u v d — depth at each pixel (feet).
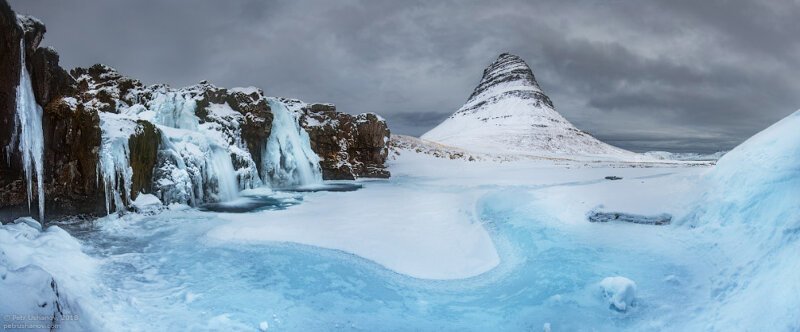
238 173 59.00
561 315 23.06
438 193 61.98
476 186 68.44
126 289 24.30
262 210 47.73
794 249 21.30
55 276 22.34
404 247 33.19
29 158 33.14
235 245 33.06
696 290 23.93
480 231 37.58
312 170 77.41
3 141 30.78
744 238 26.78
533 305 24.32
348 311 23.26
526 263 30.37
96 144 37.88
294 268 28.81
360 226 39.01
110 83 64.69
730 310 20.34
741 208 29.12
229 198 55.42
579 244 32.89
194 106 62.28
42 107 35.55
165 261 29.32
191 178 49.70
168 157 47.21
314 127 83.10
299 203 53.01
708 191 34.58
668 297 23.81
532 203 45.01
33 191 33.88
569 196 44.37
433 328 21.80
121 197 40.78
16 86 31.37
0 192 31.04
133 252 30.76
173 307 22.58
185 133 52.65
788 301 17.56
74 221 36.86
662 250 29.94
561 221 38.17
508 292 26.16
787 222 24.09
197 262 29.35
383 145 96.94
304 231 36.81
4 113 30.55
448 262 30.66
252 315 22.24
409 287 26.68
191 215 42.96
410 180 82.89
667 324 21.21
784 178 27.40
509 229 37.96
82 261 27.09
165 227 37.86
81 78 62.34
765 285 20.27
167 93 64.18
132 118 44.57
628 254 30.14
